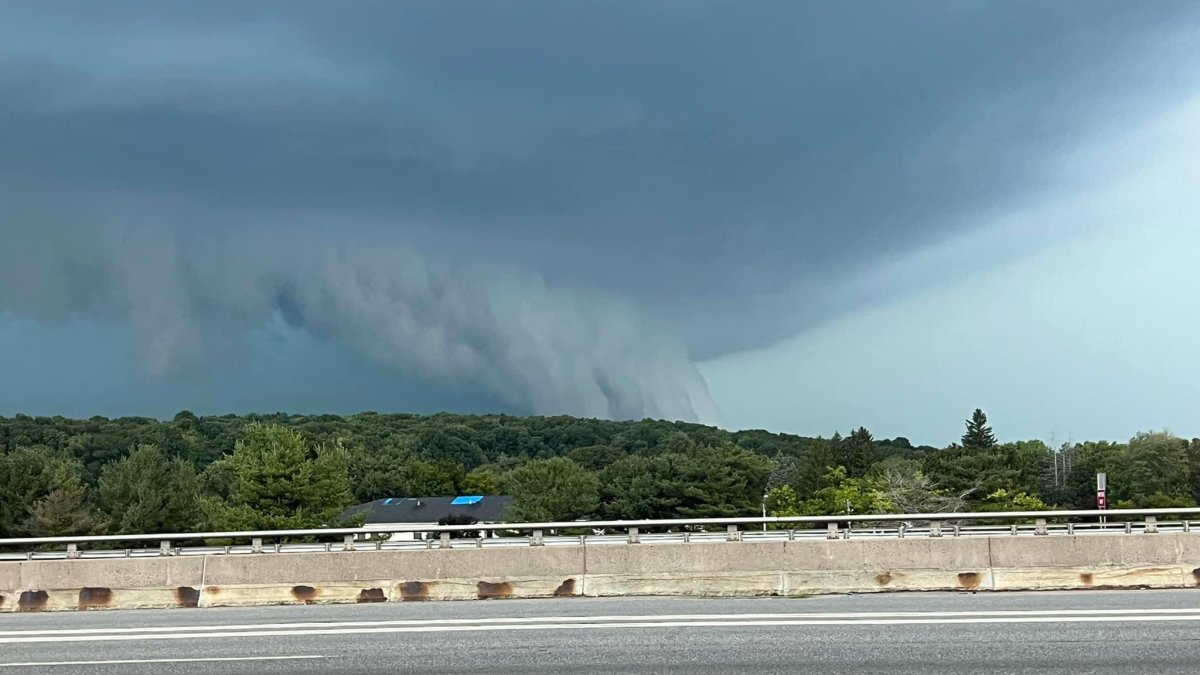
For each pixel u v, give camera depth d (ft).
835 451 385.70
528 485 253.85
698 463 233.35
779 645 40.98
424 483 358.84
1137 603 49.78
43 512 185.16
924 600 52.65
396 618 50.85
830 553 56.80
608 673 36.76
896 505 213.05
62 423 429.38
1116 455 303.27
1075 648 39.06
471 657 40.32
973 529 76.38
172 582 58.13
